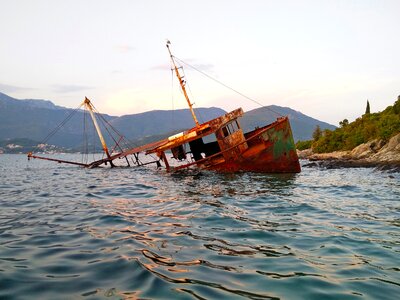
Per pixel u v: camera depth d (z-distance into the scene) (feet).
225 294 16.61
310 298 16.21
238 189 59.67
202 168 94.79
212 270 20.04
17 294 16.63
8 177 108.88
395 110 236.02
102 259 22.09
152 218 36.14
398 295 16.57
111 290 17.08
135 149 124.77
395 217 36.29
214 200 47.91
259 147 83.76
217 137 86.17
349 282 18.22
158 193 58.08
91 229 31.30
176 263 21.27
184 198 50.65
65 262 21.62
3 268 20.44
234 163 86.38
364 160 149.48
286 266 20.84
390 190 59.36
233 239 27.27
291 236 28.19
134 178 90.94
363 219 35.17
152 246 25.23
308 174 96.02
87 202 49.47
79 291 16.99
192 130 88.12
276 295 16.56
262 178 76.59
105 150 145.89
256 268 20.47
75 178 97.91
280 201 46.73
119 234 29.19
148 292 16.80
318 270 20.11
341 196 52.24
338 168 123.85
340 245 25.40
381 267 20.61
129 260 21.70
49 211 41.93
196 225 32.48
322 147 256.32
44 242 26.76
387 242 26.23
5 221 35.81
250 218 35.53
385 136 185.06
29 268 20.51
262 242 26.37
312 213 38.37
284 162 82.84
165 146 91.81
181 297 16.20
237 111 84.53
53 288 17.39
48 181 89.66
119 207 44.16
